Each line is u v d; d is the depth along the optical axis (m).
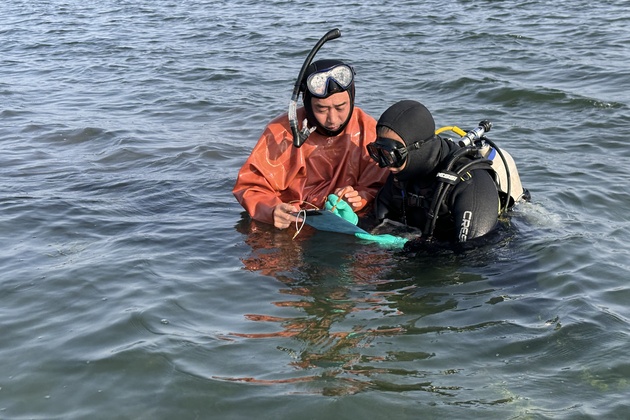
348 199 4.46
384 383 2.94
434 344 3.22
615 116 7.17
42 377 3.04
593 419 2.68
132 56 11.38
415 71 9.41
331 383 2.94
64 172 5.94
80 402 2.88
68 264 4.09
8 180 5.73
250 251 4.25
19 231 4.61
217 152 6.44
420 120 4.04
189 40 12.55
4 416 2.81
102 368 3.08
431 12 13.85
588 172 5.60
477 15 13.24
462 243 4.09
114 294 3.72
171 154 6.40
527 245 4.16
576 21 12.08
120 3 17.55
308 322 3.43
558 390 2.87
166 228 4.64
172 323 3.43
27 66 10.96
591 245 4.18
